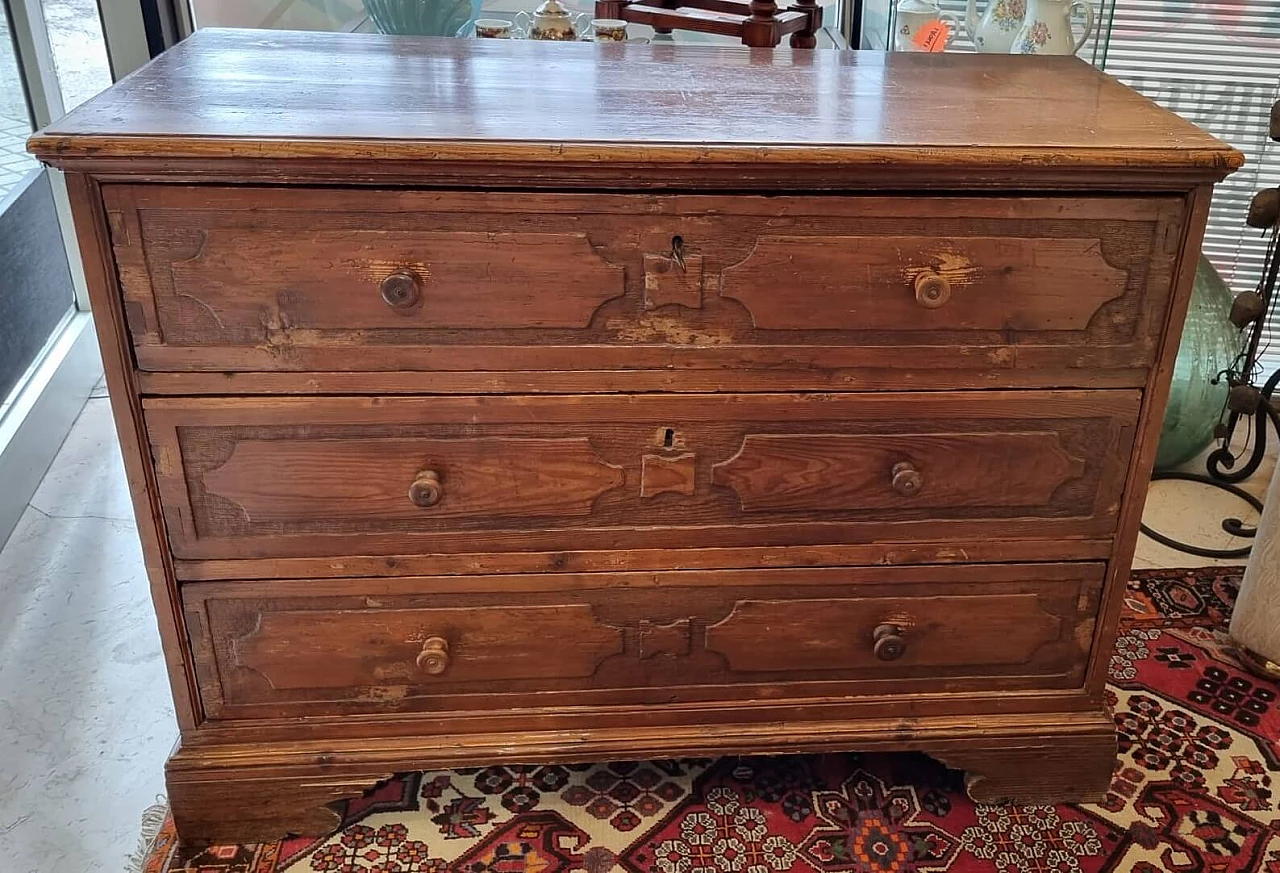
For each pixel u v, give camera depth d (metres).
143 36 2.09
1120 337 1.21
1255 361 1.95
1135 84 2.17
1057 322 1.19
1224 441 2.10
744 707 1.38
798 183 1.10
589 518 1.26
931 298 1.15
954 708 1.40
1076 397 1.23
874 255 1.14
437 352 1.15
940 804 1.44
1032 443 1.25
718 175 1.08
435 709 1.35
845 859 1.36
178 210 1.07
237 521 1.22
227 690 1.31
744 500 1.26
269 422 1.17
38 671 1.62
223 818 1.34
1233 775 1.48
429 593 1.28
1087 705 1.41
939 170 1.10
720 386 1.19
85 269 1.08
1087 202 1.14
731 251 1.13
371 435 1.19
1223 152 1.10
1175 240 1.16
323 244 1.09
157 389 1.14
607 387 1.18
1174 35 2.11
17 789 1.43
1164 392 1.23
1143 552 1.92
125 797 1.42
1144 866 1.35
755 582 1.30
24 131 2.16
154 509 1.19
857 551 1.30
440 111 1.15
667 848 1.37
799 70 1.41
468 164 1.05
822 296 1.15
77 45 2.13
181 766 1.31
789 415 1.21
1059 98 1.30
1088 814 1.43
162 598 1.24
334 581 1.26
